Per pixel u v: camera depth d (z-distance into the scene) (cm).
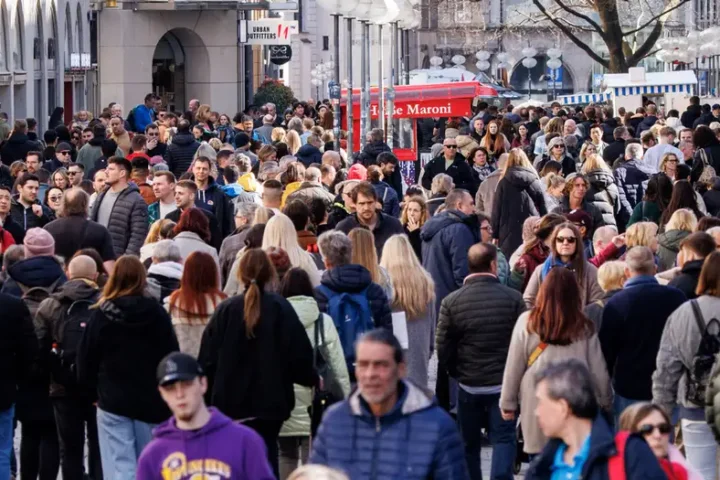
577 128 8712
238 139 6769
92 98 14262
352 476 1978
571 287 2745
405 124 9175
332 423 2006
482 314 2961
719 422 2591
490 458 3422
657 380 2800
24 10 11869
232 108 14688
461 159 5891
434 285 3512
